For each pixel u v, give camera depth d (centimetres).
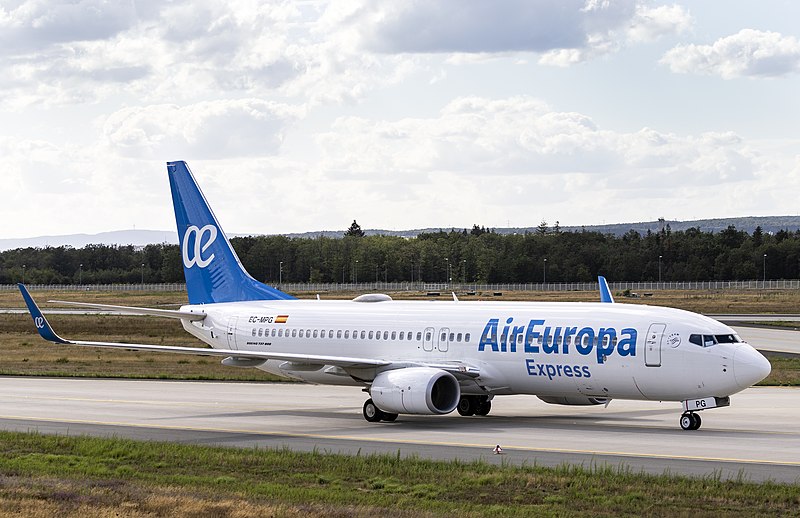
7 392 16500
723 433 11444
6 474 8719
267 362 14962
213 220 16038
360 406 14800
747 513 7094
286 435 11544
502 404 15225
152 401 15338
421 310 13812
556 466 9056
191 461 9412
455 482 8269
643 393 11850
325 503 7425
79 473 8812
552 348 12325
